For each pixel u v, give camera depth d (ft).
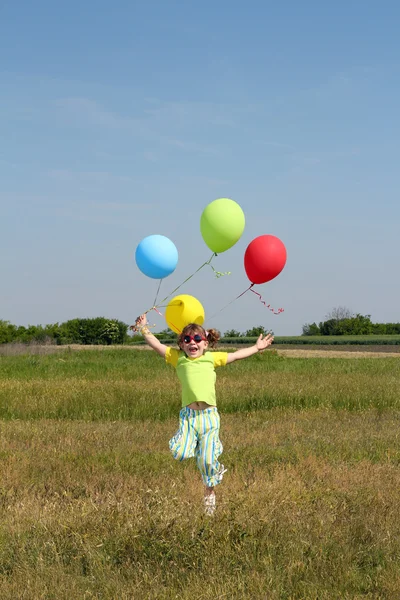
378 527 18.62
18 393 48.47
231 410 45.09
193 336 21.99
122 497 21.01
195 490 22.57
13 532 18.12
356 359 98.48
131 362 79.82
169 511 18.54
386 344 204.85
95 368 69.41
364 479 24.34
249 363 84.48
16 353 100.37
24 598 14.37
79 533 17.67
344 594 14.67
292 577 15.40
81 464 27.50
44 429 36.22
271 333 23.40
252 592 14.58
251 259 24.62
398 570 15.76
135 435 34.78
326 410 43.70
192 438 21.45
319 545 17.13
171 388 52.08
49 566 16.10
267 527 17.84
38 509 20.21
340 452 30.19
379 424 38.91
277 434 35.29
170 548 16.65
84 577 15.70
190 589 14.60
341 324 279.69
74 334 163.94
